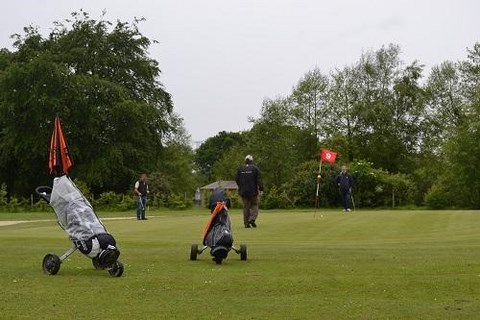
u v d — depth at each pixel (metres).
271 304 7.39
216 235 10.84
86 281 8.99
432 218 21.64
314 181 40.25
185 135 90.06
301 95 67.62
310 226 19.17
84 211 9.64
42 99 52.72
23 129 55.78
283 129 66.25
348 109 66.19
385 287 8.39
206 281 8.91
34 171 58.81
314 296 7.86
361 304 7.37
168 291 8.21
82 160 56.66
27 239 16.02
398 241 14.91
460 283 8.59
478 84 66.12
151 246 13.98
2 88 54.62
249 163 19.38
